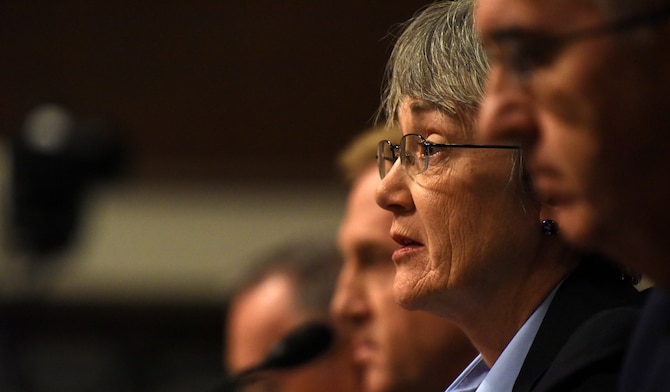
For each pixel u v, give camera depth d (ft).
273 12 49.65
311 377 26.35
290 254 30.25
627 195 10.46
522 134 11.14
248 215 51.42
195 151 50.90
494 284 15.79
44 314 50.14
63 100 50.55
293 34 49.49
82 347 51.72
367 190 25.22
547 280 15.72
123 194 51.80
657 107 10.18
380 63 48.55
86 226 49.44
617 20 10.21
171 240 52.01
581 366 13.65
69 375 51.01
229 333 30.78
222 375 52.75
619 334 13.96
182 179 51.31
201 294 52.47
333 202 50.83
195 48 50.31
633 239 10.75
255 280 30.07
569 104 10.46
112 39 50.52
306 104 49.73
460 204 15.72
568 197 10.93
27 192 43.68
